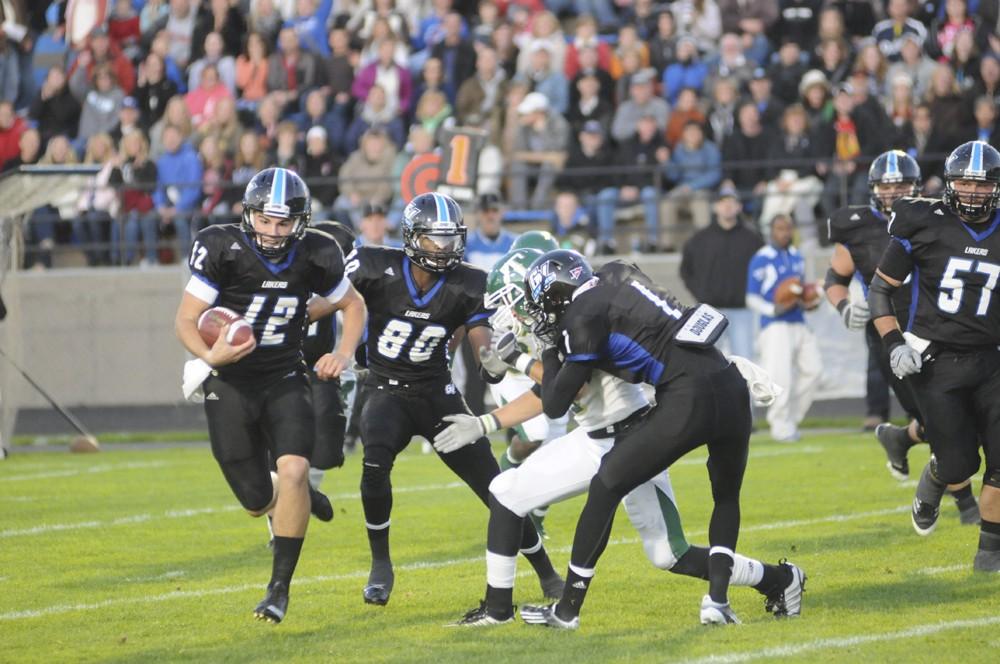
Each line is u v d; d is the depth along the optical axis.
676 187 52.56
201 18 59.91
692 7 57.53
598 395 19.22
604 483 18.64
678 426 18.33
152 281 52.50
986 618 19.41
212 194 53.97
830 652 17.47
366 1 61.16
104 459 42.97
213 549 27.14
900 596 21.00
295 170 53.38
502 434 47.28
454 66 55.59
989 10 55.31
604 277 18.81
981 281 22.03
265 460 21.47
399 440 22.17
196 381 20.75
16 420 51.72
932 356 22.55
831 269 29.23
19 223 46.50
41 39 65.56
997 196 21.91
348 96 56.19
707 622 19.12
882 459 37.50
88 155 54.84
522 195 53.16
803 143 50.84
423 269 21.92
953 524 27.62
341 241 27.58
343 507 31.97
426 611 20.98
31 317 52.84
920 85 53.06
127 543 27.89
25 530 29.58
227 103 54.97
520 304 20.97
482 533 28.27
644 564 24.30
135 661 18.12
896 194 27.89
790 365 42.75
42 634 19.89
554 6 60.09
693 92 52.84
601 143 52.62
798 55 53.56
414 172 40.06
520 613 20.33
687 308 18.86
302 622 20.38
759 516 29.12
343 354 20.88
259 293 20.53
